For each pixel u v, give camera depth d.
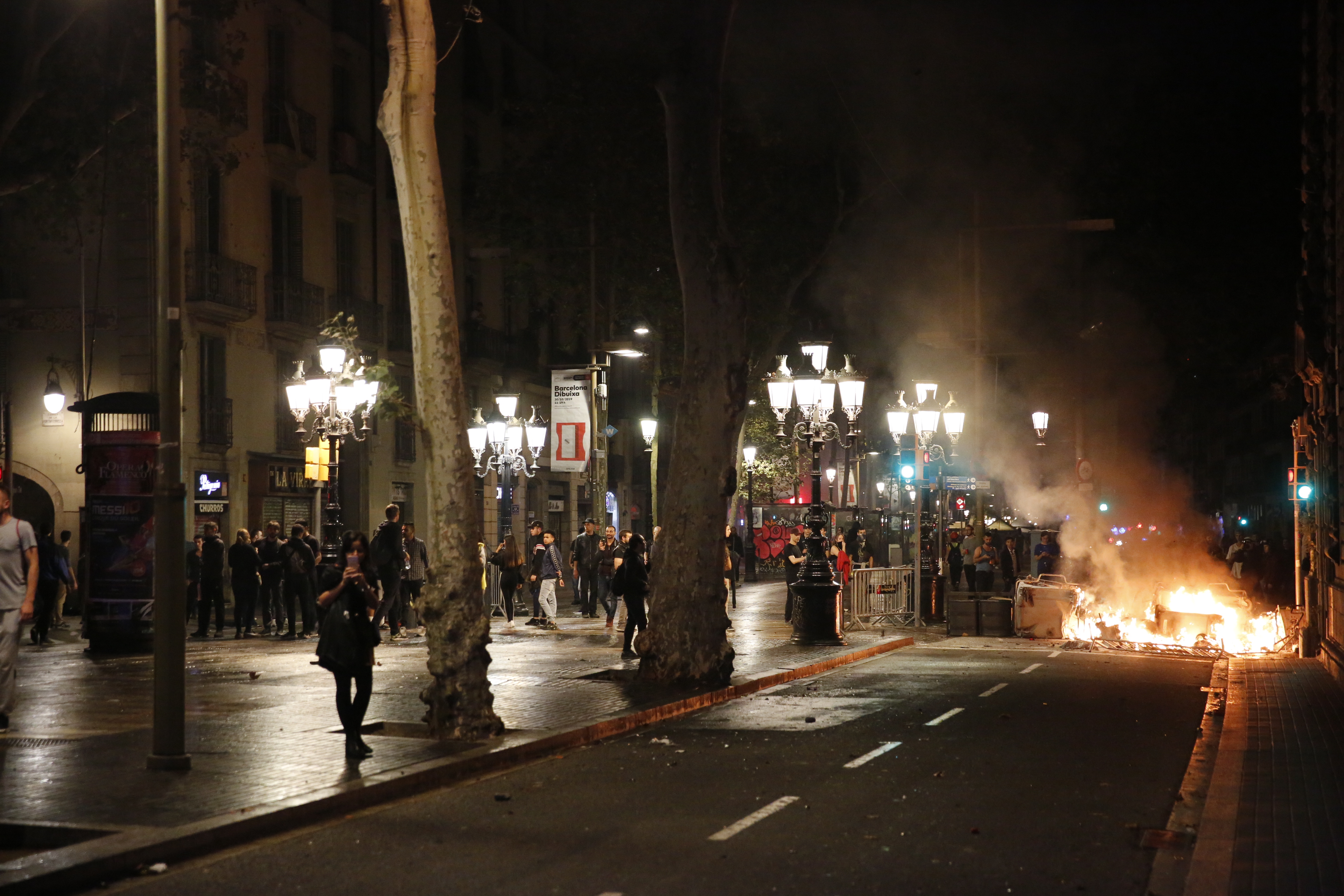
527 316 47.53
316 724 11.90
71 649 20.14
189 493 28.91
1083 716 13.75
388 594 21.62
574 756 11.15
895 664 19.84
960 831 8.16
